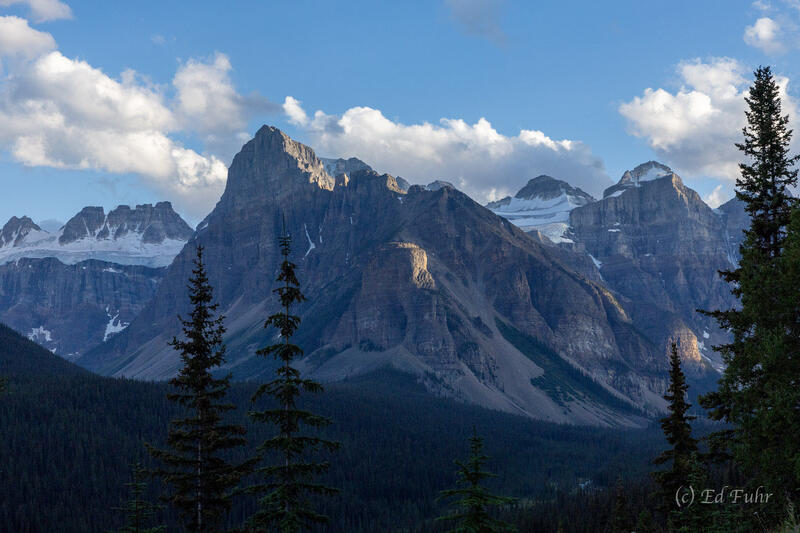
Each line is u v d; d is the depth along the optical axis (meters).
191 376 38.03
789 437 33.03
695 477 33.41
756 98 43.19
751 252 38.62
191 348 38.16
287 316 35.84
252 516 34.19
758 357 34.84
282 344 35.75
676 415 45.16
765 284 35.75
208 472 37.03
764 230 41.25
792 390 33.44
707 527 31.52
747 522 31.22
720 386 37.09
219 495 37.44
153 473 37.81
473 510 35.09
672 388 45.84
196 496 37.34
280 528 32.94
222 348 39.12
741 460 35.03
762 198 41.84
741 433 35.91
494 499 34.97
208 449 37.44
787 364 33.94
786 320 35.03
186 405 38.09
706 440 37.47
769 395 34.12
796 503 30.31
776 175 41.84
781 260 35.72
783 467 32.84
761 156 42.25
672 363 46.53
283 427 35.31
